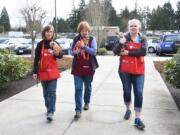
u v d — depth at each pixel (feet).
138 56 18.75
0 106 23.30
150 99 25.85
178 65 25.81
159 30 264.11
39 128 18.65
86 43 20.77
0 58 28.09
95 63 21.21
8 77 28.50
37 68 20.20
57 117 20.74
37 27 59.88
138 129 18.60
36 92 28.02
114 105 23.85
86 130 18.38
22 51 89.51
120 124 19.45
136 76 19.02
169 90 29.91
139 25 18.99
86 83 21.77
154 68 46.26
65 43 88.79
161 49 82.64
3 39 92.73
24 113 21.57
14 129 18.47
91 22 109.29
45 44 19.92
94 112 21.91
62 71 42.24
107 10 124.88
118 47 18.98
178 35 83.51
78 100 20.54
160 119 20.59
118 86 31.32
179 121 20.22
